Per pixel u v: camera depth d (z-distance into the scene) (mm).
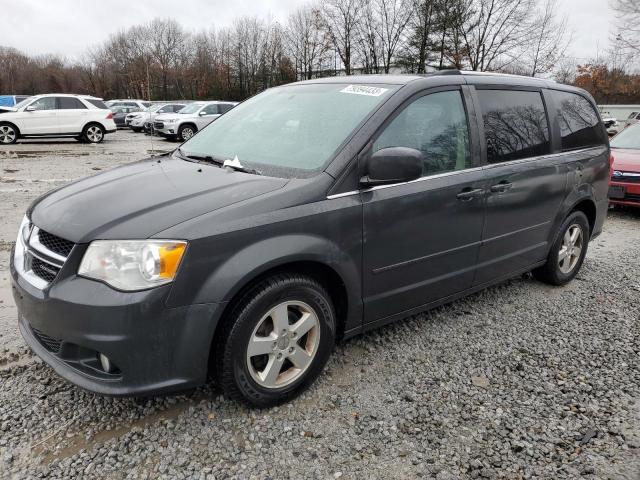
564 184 4316
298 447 2461
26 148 15500
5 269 4656
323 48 45031
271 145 3188
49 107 16953
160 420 2613
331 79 3705
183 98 61375
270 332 2660
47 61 71000
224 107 20562
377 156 2744
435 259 3332
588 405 2861
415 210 3096
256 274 2449
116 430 2537
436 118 3311
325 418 2678
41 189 8445
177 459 2355
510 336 3682
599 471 2357
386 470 2338
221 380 2541
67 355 2416
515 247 3992
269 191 2609
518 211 3881
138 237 2270
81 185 3002
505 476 2320
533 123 4074
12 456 2336
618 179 7777
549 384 3061
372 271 2980
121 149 16047
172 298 2270
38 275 2482
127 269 2240
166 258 2252
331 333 2883
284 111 3467
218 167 3104
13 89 65125
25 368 3037
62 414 2639
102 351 2242
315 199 2672
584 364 3311
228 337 2471
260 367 2691
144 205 2492
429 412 2762
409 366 3217
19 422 2568
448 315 4008
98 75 66312
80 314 2236
